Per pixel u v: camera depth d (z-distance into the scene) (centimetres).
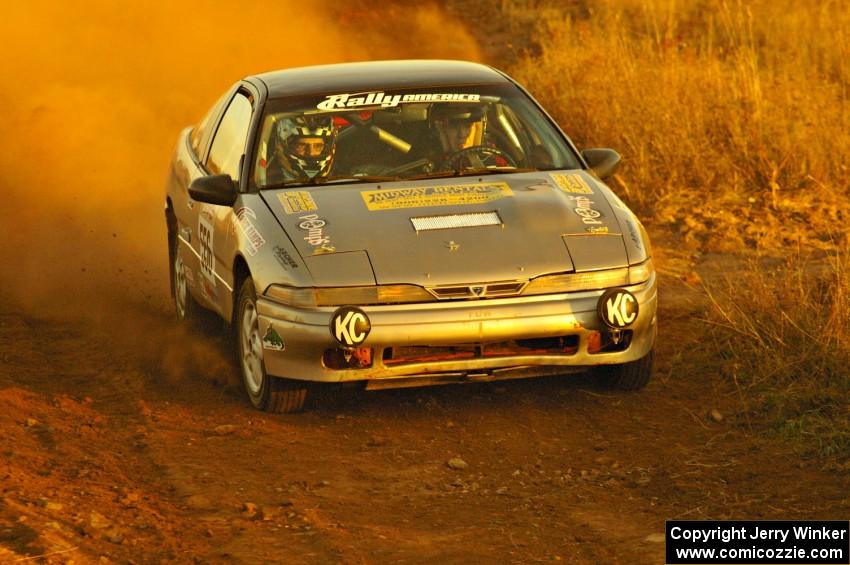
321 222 2156
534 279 2067
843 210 3484
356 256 2072
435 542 1664
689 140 3825
